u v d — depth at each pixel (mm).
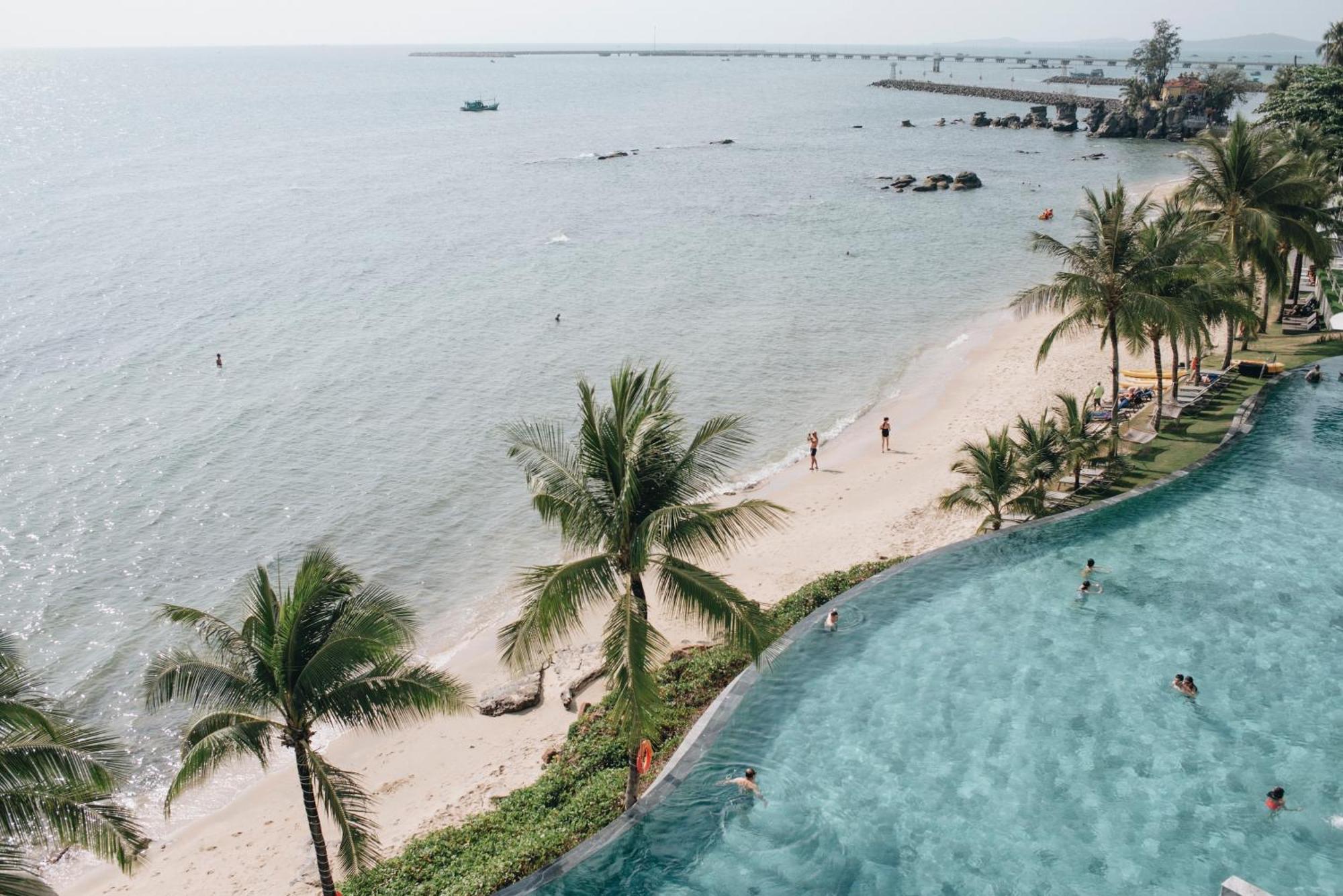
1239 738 21234
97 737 14898
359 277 76625
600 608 32938
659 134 172125
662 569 18719
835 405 51125
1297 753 20719
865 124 183000
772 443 46531
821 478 41969
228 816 25234
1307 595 26266
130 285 73750
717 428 19359
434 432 48375
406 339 61969
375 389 53812
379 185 120375
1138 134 156000
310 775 17438
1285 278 45344
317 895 22000
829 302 69125
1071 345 57031
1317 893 17266
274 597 16406
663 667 26203
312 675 15852
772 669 24516
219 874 23031
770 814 19688
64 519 39625
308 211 103562
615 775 22203
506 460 45250
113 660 31375
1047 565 28500
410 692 16641
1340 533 29359
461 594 35031
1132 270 33188
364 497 41844
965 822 19266
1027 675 23719
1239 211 40906
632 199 109312
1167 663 23844
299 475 43719
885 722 22312
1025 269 76688
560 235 91438
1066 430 33750
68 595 34750
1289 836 18578
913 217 97375
